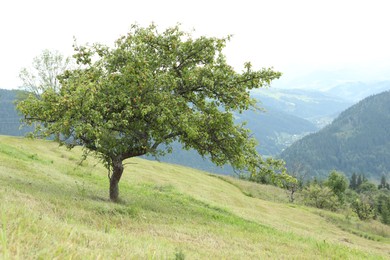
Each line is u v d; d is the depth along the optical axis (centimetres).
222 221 2261
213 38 1988
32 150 4028
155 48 2050
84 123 1673
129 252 624
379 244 4147
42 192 1606
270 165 2059
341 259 1614
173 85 1894
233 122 2003
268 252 1391
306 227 4075
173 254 771
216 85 1994
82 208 1449
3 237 386
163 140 1952
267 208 5028
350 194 12938
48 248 480
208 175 7506
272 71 1998
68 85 1808
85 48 2080
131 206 1906
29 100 1705
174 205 2472
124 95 1733
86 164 3931
